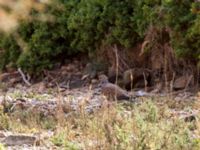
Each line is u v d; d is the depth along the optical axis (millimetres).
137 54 36250
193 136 20281
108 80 36562
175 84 33125
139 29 34812
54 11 39188
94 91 34312
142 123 20703
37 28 39938
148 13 33844
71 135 21312
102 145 18688
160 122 22031
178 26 32250
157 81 34469
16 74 40531
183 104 27938
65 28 39531
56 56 40406
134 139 18344
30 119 24172
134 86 34938
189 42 32312
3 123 23672
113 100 30156
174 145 18547
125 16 36031
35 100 31062
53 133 22000
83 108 24219
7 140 20578
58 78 38688
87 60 39844
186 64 33469
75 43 39312
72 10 39031
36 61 39781
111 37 36812
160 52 34625
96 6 37594
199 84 33062
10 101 29281
